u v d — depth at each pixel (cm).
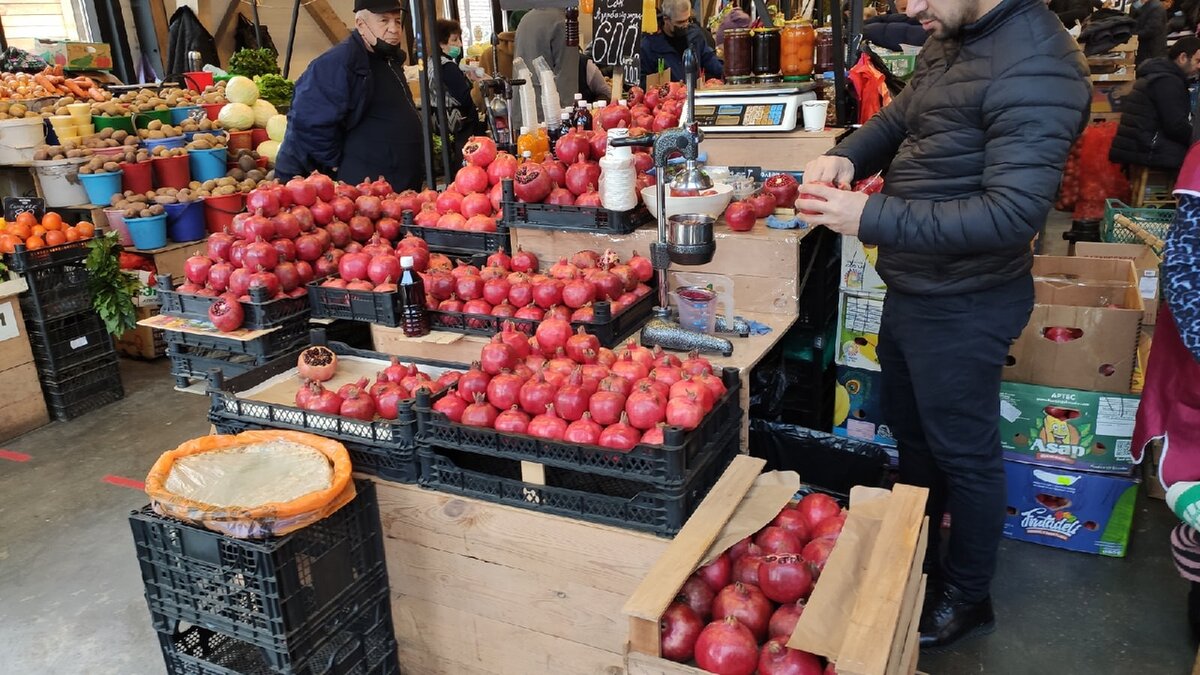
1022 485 279
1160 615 247
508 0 453
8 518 329
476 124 615
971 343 205
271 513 171
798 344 315
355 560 200
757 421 275
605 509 179
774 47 373
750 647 141
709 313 238
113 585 284
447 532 198
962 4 180
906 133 236
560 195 276
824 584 145
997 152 181
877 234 191
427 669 218
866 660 125
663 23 591
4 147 518
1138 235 384
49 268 404
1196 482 195
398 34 412
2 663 248
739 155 352
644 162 285
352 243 306
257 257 271
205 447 199
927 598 243
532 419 190
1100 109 695
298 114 402
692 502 180
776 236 252
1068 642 238
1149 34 640
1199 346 179
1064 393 266
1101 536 273
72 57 637
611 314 234
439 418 192
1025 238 181
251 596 178
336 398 212
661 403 182
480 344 251
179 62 731
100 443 393
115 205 489
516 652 202
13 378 398
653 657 140
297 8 700
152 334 496
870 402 313
